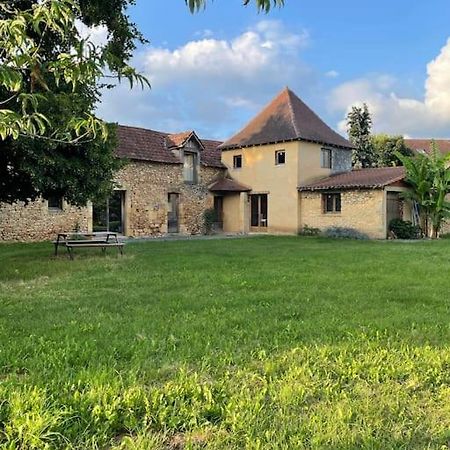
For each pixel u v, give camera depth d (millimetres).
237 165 27969
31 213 19734
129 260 11961
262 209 27109
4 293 7250
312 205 24656
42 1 3133
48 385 3232
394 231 22438
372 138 43312
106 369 3586
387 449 2516
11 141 8883
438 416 2936
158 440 2590
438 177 21516
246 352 4184
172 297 6805
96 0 10758
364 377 3609
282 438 2604
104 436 2605
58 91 9078
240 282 8211
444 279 8656
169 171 24859
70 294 7133
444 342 4551
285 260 11930
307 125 26453
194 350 4180
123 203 23000
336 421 2812
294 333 4824
